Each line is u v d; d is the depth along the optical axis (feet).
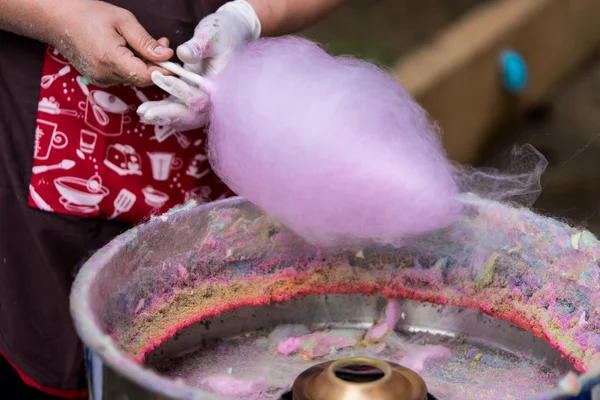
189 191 5.83
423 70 12.89
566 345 4.04
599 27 19.33
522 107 15.97
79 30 4.87
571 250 4.07
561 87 17.51
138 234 3.96
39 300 5.86
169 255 4.19
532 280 4.26
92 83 5.20
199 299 4.34
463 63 13.38
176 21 5.58
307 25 5.96
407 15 15.62
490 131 14.94
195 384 3.97
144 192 5.73
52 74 5.52
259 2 5.47
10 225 5.76
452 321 4.47
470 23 14.99
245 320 4.45
